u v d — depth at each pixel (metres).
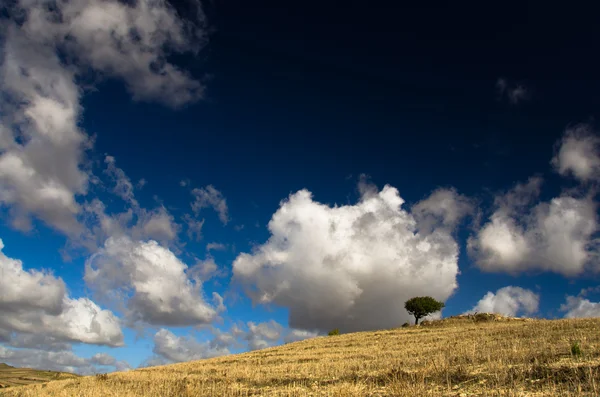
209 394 24.97
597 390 14.43
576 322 42.84
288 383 25.89
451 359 24.86
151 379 34.19
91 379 39.06
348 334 69.31
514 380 17.75
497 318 69.81
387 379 21.81
